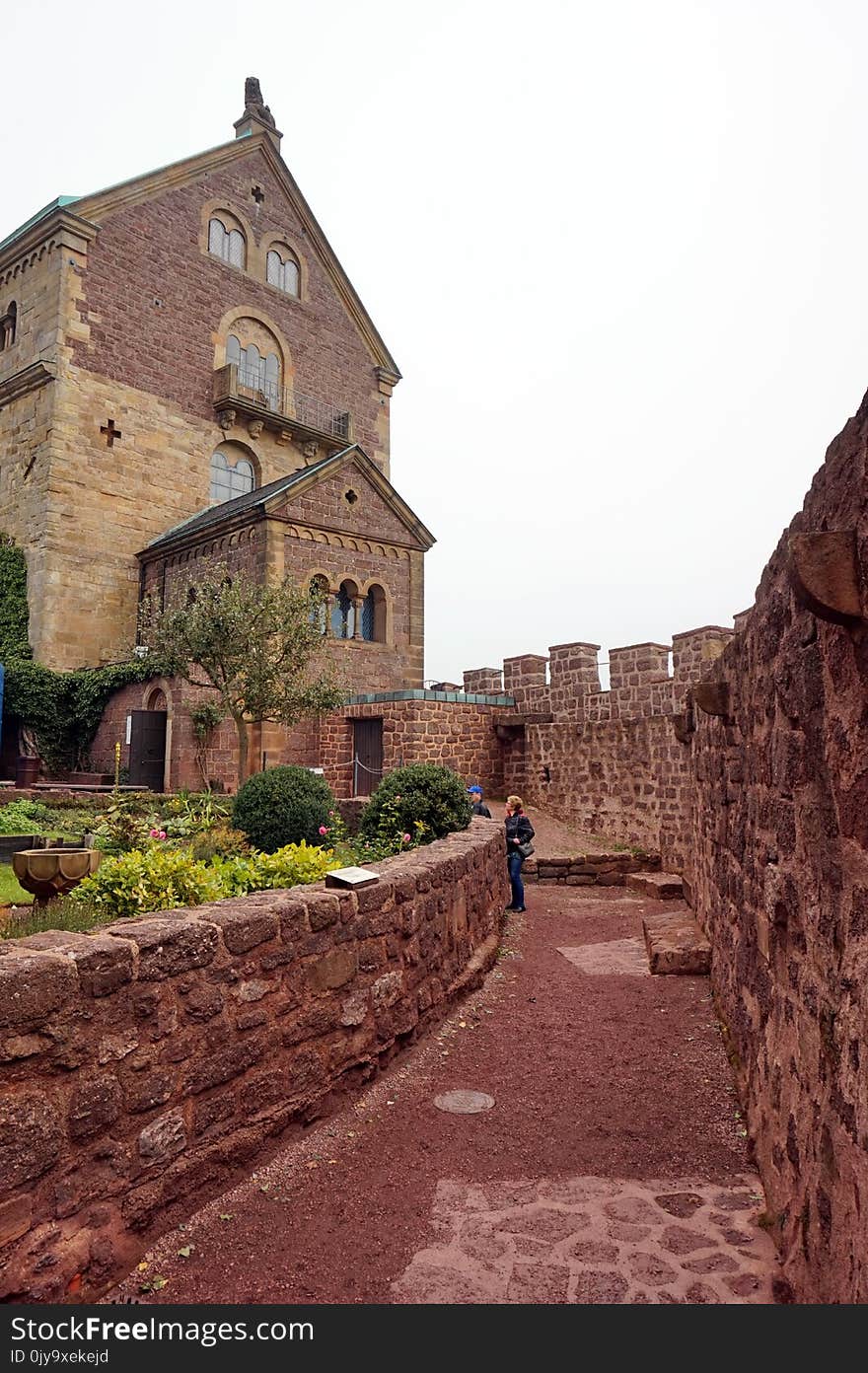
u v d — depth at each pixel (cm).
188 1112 366
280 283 3312
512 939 964
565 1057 565
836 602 217
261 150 3241
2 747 2377
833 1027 254
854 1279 221
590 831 1662
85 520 2612
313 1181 398
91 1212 312
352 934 498
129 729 1959
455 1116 473
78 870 611
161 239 2877
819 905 277
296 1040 441
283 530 2156
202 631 1683
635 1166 412
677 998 698
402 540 2433
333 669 1983
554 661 1878
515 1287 313
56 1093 302
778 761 359
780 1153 343
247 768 1753
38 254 2694
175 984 362
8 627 2562
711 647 1479
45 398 2606
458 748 1861
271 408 3148
